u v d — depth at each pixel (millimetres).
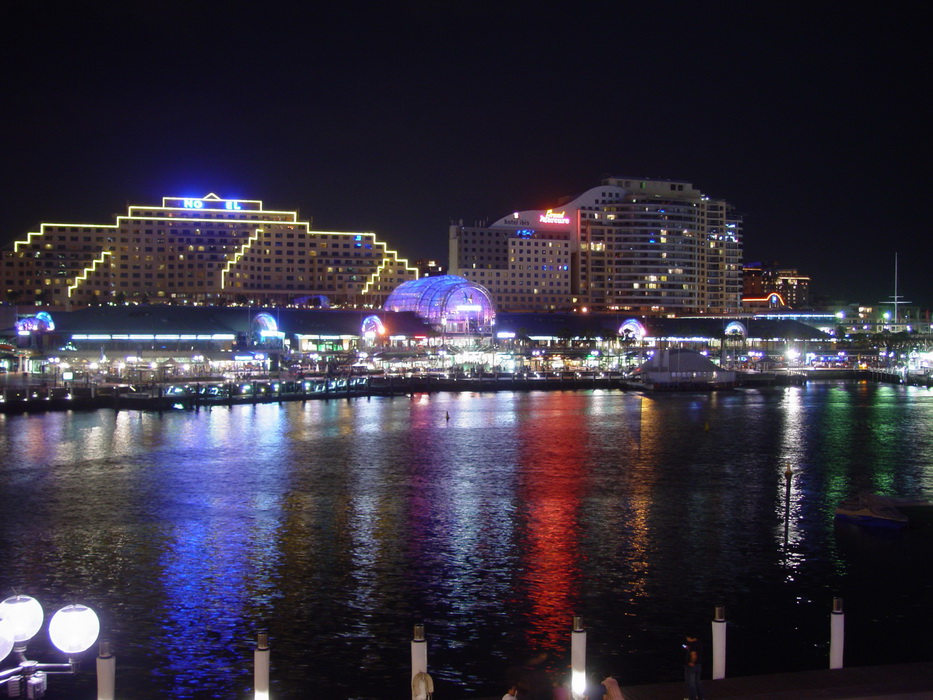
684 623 40406
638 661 36125
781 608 42344
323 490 72562
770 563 50062
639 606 42719
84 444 98812
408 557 51469
